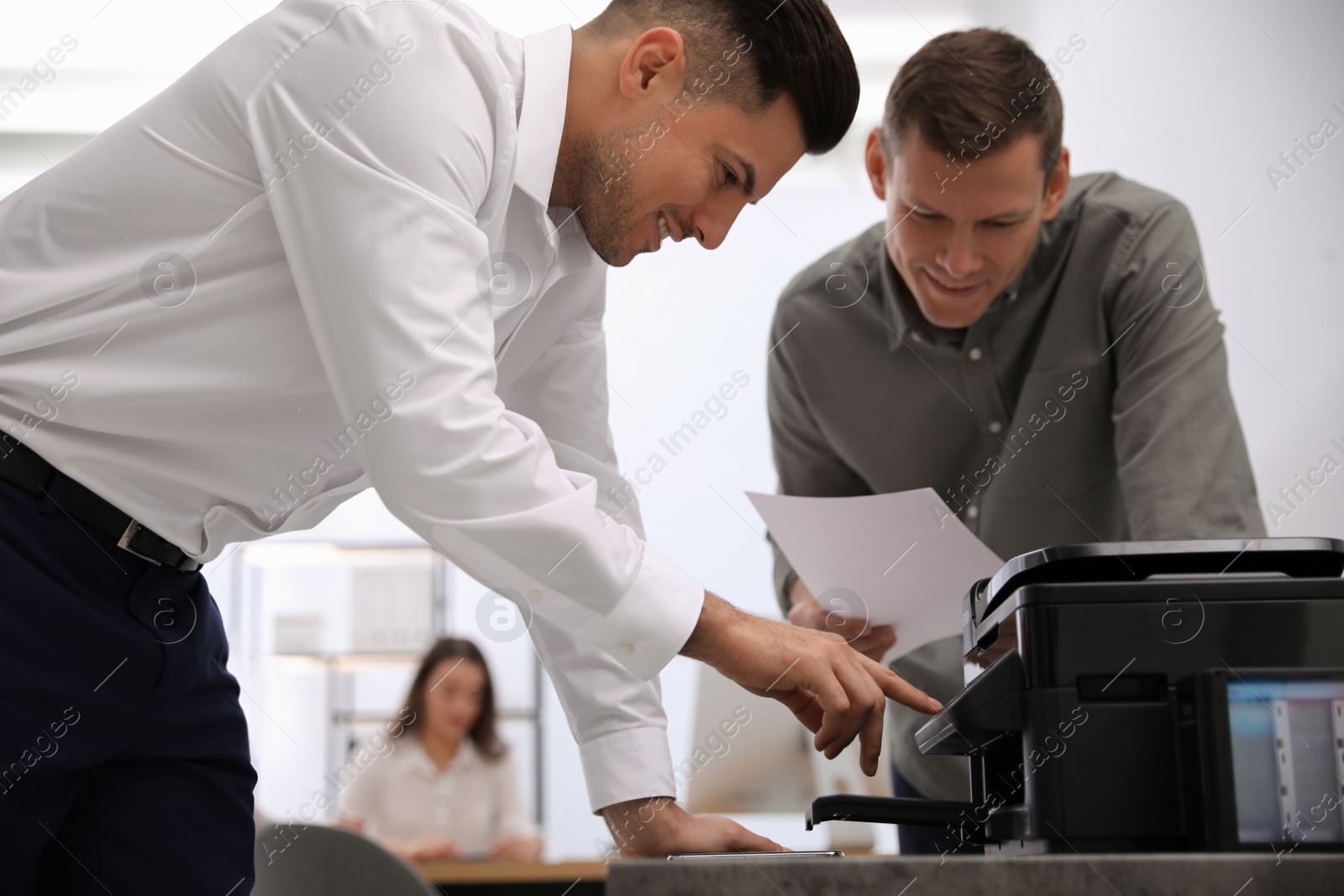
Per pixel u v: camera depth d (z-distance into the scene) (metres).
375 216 0.72
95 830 0.87
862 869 0.54
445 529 0.71
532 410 1.12
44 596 0.77
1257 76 2.70
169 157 0.80
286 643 4.54
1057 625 0.66
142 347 0.81
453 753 3.45
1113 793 0.64
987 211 1.36
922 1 3.25
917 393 1.58
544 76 0.89
